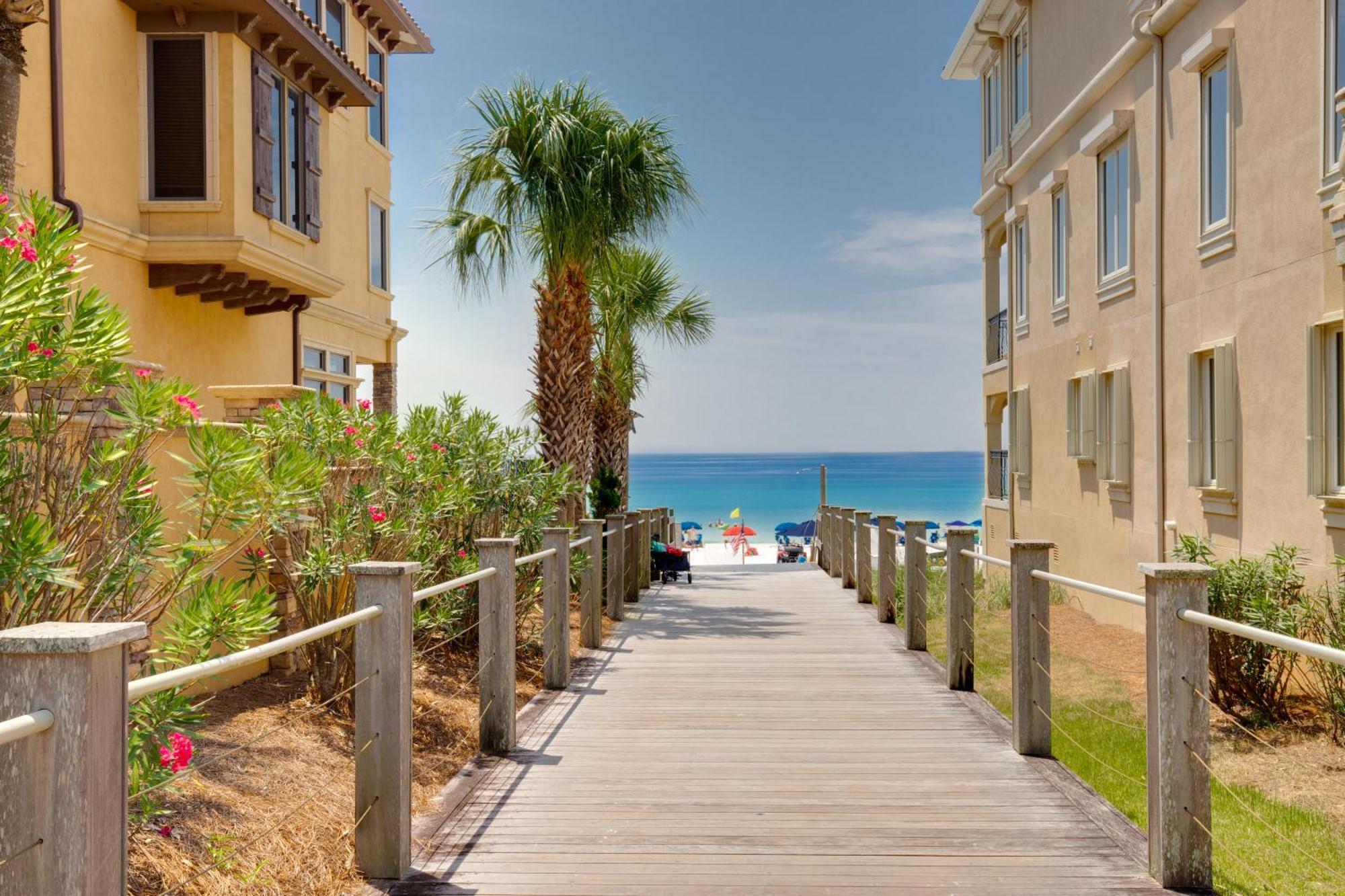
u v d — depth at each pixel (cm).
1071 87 1460
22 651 208
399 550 701
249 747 521
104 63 1000
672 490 11681
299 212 1249
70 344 422
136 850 375
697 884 395
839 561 1688
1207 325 1048
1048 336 1593
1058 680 952
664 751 590
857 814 477
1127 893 385
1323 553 838
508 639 591
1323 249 831
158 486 590
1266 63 923
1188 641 393
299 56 1211
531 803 495
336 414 691
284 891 382
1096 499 1377
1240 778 641
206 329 1169
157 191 1059
